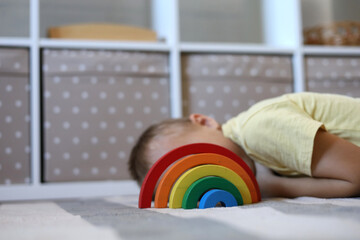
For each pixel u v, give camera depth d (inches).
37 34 64.6
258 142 34.0
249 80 71.5
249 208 26.3
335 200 30.7
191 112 69.6
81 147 66.0
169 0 70.2
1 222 25.5
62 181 65.4
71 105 66.1
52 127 65.3
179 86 68.2
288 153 32.8
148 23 89.8
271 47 72.0
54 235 18.8
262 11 90.7
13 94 64.4
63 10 86.2
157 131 37.7
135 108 68.2
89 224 22.1
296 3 73.5
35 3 64.5
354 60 75.3
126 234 18.2
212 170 30.5
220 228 18.6
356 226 18.1
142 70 68.6
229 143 36.2
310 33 79.3
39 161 63.7
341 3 97.0
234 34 95.5
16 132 64.3
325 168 32.4
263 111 34.3
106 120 67.0
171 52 69.1
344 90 74.7
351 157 32.0
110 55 67.6
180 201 29.8
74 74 66.4
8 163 63.8
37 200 62.9
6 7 83.0
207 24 94.3
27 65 65.0
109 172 66.6
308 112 36.3
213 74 70.5
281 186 35.8
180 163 31.0
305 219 20.3
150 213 26.6
